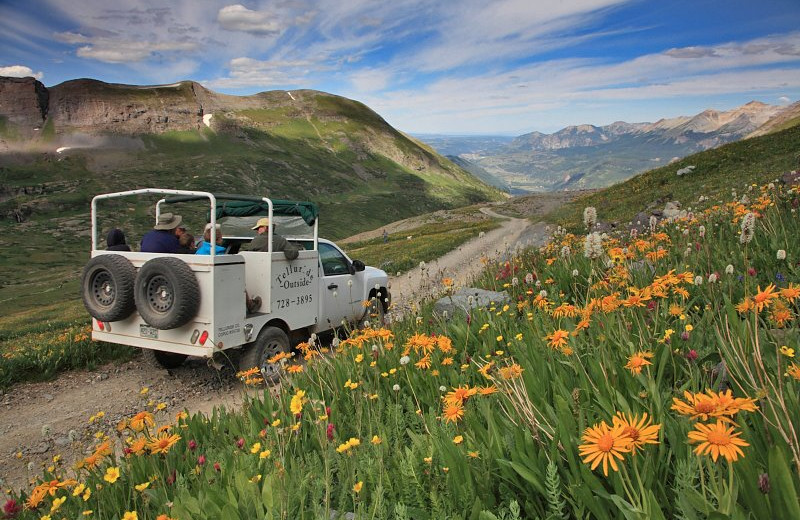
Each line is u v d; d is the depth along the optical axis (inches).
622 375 107.0
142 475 129.6
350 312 378.3
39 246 7052.2
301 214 328.5
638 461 77.6
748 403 57.9
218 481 116.0
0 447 234.2
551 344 134.3
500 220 2652.6
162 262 258.4
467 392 110.3
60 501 114.7
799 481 63.4
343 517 93.6
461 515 84.0
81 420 260.2
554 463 85.7
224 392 289.3
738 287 161.3
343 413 153.7
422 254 1068.5
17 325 1616.6
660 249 210.4
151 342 278.4
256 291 300.2
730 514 61.0
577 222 1259.8
